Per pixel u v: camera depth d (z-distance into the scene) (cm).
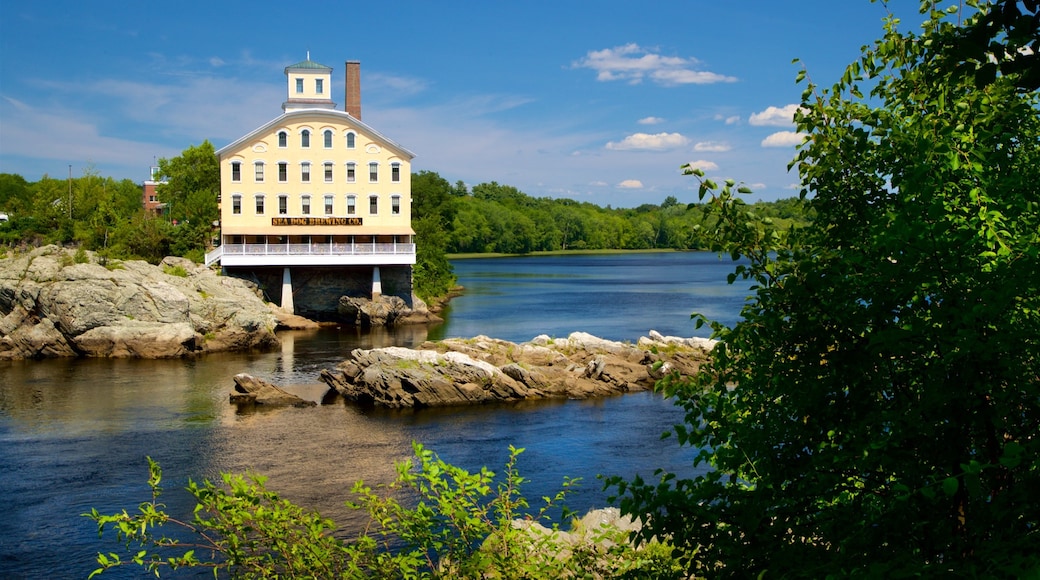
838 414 567
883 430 551
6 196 14675
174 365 4503
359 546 723
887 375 569
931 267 502
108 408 3359
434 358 3634
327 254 6525
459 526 738
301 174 6762
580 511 2070
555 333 5853
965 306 488
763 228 604
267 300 6625
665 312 7325
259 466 2538
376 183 6862
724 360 608
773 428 583
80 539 1909
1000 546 437
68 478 2386
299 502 2164
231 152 6650
